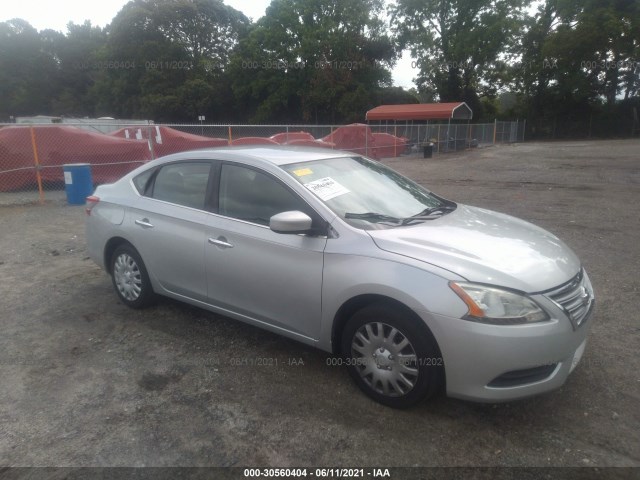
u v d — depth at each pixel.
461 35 46.72
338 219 3.30
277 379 3.46
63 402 3.22
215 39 61.88
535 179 14.70
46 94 78.75
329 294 3.19
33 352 3.91
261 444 2.79
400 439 2.81
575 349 2.89
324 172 3.83
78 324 4.41
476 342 2.68
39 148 12.44
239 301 3.75
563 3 44.34
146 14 55.88
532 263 2.99
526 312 2.71
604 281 5.36
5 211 10.13
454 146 32.41
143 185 4.53
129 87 58.66
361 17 47.62
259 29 51.00
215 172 3.99
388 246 3.06
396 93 51.31
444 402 3.16
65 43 79.56
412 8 47.72
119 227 4.52
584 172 16.22
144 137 14.38
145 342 4.05
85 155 12.90
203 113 55.97
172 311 4.66
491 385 2.75
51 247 7.20
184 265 4.04
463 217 3.76
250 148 4.27
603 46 41.91
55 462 2.66
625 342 3.92
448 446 2.75
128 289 4.63
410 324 2.87
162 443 2.81
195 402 3.20
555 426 2.91
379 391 3.11
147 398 3.26
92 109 72.44
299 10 49.06
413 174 17.34
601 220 8.53
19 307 4.84
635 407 3.07
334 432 2.88
